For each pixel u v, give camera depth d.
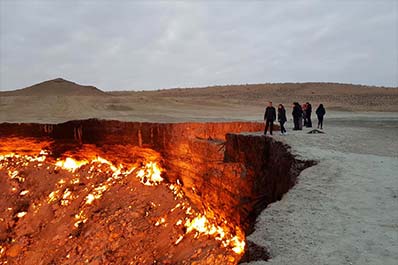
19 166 27.81
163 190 22.70
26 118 38.66
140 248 19.31
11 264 20.52
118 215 21.83
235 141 16.84
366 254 5.48
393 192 7.98
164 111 47.94
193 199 20.56
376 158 10.93
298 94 87.56
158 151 23.52
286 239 6.11
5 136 27.72
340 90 93.44
